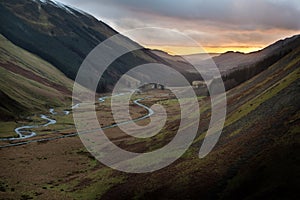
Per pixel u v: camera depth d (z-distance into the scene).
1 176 83.19
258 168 44.84
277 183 39.44
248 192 42.03
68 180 80.00
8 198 65.50
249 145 54.78
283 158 43.41
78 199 64.94
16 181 79.12
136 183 63.78
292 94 65.12
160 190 54.88
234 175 48.06
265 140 52.22
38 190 72.06
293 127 49.81
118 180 70.44
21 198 66.12
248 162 48.59
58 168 92.50
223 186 47.19
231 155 55.19
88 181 76.12
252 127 63.38
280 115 58.53
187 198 48.44
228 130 72.75
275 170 42.06
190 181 53.19
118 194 61.56
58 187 74.56
